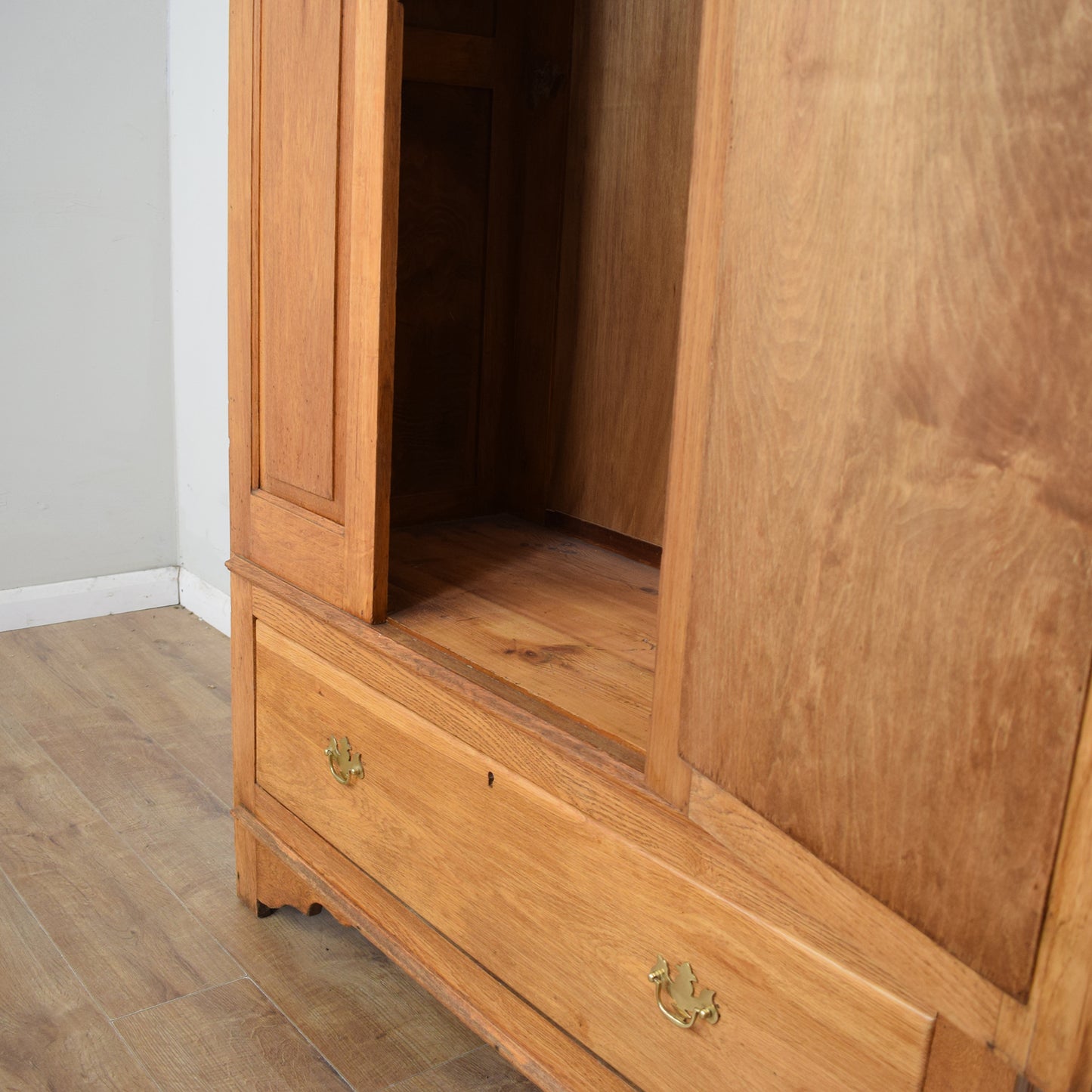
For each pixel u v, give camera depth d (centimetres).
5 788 207
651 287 159
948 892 67
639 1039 109
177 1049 146
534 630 138
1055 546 58
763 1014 96
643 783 102
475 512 186
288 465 150
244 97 146
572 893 114
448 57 162
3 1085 137
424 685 131
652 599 152
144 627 292
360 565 137
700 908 100
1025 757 61
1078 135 55
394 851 142
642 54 155
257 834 169
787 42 73
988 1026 67
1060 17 56
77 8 262
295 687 157
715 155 82
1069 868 60
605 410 170
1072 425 57
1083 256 56
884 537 69
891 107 66
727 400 82
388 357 128
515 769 119
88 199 273
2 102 257
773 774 81
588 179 166
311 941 171
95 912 174
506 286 179
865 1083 88
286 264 142
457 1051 150
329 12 127
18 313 270
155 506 303
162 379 296
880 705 71
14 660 265
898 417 67
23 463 278
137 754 224
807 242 73
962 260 62
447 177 168
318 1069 144
